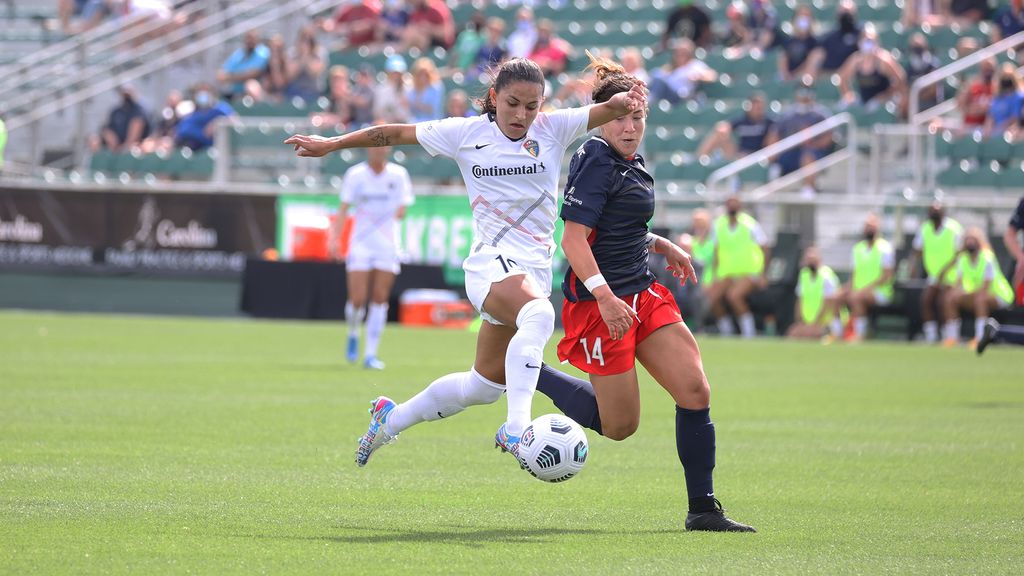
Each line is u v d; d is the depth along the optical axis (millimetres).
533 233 23484
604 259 22797
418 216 86062
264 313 86125
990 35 101812
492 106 23578
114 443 31719
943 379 52906
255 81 106562
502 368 23984
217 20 111062
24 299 92062
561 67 101000
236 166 96438
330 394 43594
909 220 84062
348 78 105938
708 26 103938
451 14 114062
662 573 18719
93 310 90375
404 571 18594
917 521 23375
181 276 88938
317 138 23453
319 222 86375
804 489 27047
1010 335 48250
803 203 85312
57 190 91375
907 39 101875
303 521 22453
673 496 25953
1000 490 27000
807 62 98750
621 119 22750
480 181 23422
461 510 23984
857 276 79062
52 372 49156
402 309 84438
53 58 116500
